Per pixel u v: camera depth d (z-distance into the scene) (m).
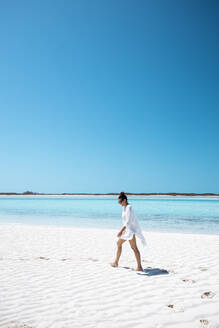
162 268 5.45
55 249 7.47
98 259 6.29
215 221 15.84
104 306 3.61
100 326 3.06
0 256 6.59
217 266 5.55
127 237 5.21
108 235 10.02
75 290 4.20
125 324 3.11
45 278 4.80
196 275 4.93
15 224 14.38
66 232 10.77
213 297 3.88
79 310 3.48
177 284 4.45
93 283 4.52
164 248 7.60
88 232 10.79
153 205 35.50
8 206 33.69
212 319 3.22
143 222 15.38
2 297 3.92
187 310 3.47
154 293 4.05
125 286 4.37
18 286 4.38
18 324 3.11
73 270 5.31
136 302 3.73
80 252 7.09
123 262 6.00
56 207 30.95
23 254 6.82
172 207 30.38
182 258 6.35
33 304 3.67
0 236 9.77
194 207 30.38
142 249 7.47
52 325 3.08
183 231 11.88
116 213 21.92
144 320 3.21
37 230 11.39
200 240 8.91
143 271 5.23
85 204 38.94
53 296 3.96
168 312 3.42
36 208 29.06
